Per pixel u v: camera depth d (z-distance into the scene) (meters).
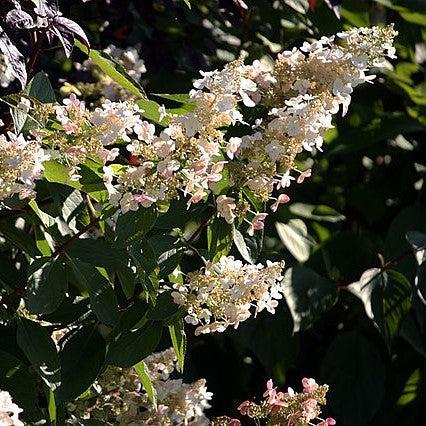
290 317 2.70
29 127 1.99
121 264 2.00
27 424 2.11
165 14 2.77
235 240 2.02
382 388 2.83
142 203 1.89
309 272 2.70
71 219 1.99
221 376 2.88
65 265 2.00
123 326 2.09
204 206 2.02
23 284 2.10
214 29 2.82
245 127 2.04
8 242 2.35
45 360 2.01
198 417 2.32
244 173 1.96
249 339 2.69
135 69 2.50
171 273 2.07
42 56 2.53
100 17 2.65
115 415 2.24
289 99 1.99
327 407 2.92
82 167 1.92
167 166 1.88
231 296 1.97
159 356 2.28
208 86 1.89
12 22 1.96
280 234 2.87
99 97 2.47
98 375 2.10
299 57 1.99
